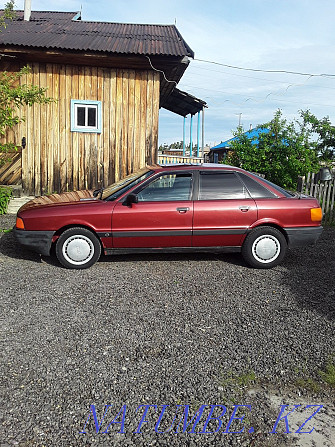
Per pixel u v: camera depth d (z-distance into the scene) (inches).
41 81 394.9
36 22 481.4
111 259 251.4
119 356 133.1
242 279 216.5
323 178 389.1
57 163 404.5
